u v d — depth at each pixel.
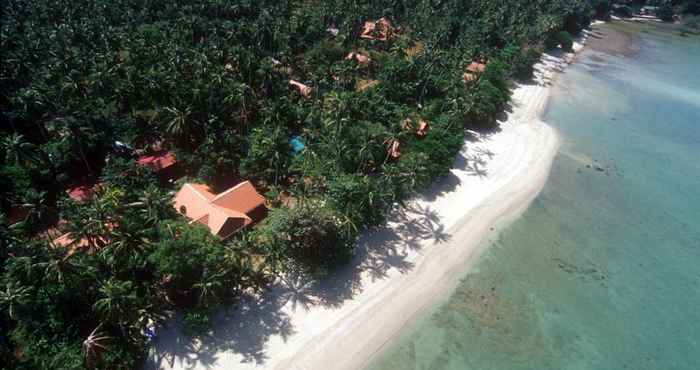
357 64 95.19
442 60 96.88
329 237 48.78
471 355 45.69
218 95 70.50
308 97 80.25
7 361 37.25
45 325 38.91
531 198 70.94
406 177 57.00
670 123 102.81
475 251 58.91
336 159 62.06
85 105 63.47
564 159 83.62
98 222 41.38
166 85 70.44
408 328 47.53
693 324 51.66
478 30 124.00
